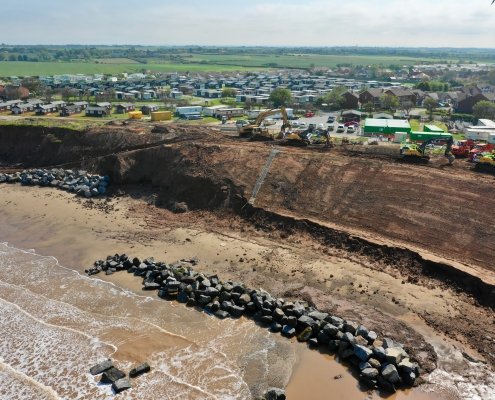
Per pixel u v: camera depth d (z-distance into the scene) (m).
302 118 114.50
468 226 43.16
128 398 27.42
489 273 37.62
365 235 44.91
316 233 46.75
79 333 33.59
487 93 152.25
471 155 59.12
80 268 43.16
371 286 38.38
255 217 51.00
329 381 28.52
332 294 37.62
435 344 31.45
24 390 28.30
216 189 56.03
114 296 38.41
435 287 37.66
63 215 55.78
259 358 30.64
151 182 62.66
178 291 38.25
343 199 50.53
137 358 30.78
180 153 63.31
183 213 55.09
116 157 65.69
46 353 31.56
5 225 53.25
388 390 27.58
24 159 77.25
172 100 142.88
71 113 113.06
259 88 181.50
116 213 56.00
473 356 30.33
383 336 32.22
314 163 56.66
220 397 27.36
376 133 88.06
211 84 194.38
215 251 45.44
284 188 53.88
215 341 32.44
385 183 51.19
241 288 37.28
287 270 41.44
